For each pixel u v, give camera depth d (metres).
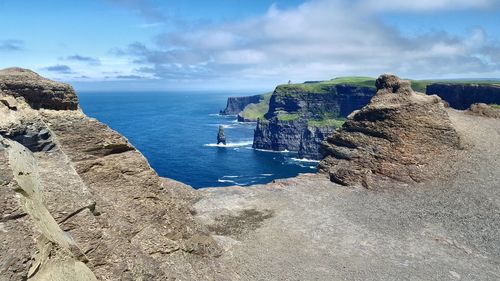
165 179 47.06
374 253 33.06
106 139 26.25
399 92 57.69
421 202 43.56
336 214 41.03
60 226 18.23
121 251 19.86
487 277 29.58
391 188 47.81
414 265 31.19
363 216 40.62
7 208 13.89
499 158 51.72
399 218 40.12
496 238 35.56
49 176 19.81
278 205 43.03
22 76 23.47
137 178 26.94
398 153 51.94
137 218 25.38
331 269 30.22
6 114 20.30
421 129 53.62
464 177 47.84
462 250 33.88
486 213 39.84
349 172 50.91
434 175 49.09
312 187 49.38
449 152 52.59
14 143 19.12
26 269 12.86
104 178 25.56
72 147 24.78
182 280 23.86
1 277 12.30
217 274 27.08
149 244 24.55
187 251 27.62
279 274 29.12
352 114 60.50
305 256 32.19
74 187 20.11
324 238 35.59
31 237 13.62
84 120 25.84
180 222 28.64
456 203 42.41
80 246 18.25
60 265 14.62
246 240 34.62
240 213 40.66
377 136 55.16
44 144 21.47
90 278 16.02
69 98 25.44
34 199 16.48
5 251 12.83
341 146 58.09
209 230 36.22
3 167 15.12
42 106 24.02
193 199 43.97
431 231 37.31
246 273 28.83
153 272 20.72
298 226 37.94
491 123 65.44
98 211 21.58
